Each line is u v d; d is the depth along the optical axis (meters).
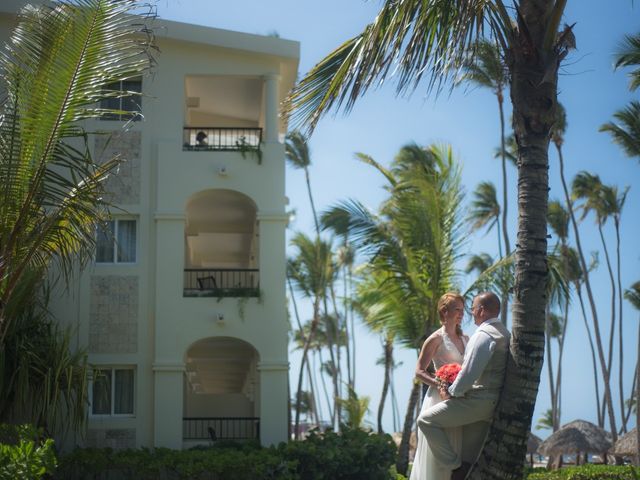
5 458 10.80
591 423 43.75
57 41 11.24
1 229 11.48
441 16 9.82
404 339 27.23
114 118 28.66
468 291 25.83
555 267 25.92
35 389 23.45
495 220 52.78
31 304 23.73
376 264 26.52
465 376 8.24
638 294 54.19
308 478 25.19
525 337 8.65
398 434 51.53
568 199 50.16
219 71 29.38
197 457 24.67
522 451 8.45
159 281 28.09
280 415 27.64
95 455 24.23
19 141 11.26
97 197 11.92
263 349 27.97
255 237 31.86
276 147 29.00
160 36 28.64
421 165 27.42
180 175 28.62
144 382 27.62
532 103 9.32
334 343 69.50
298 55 29.25
